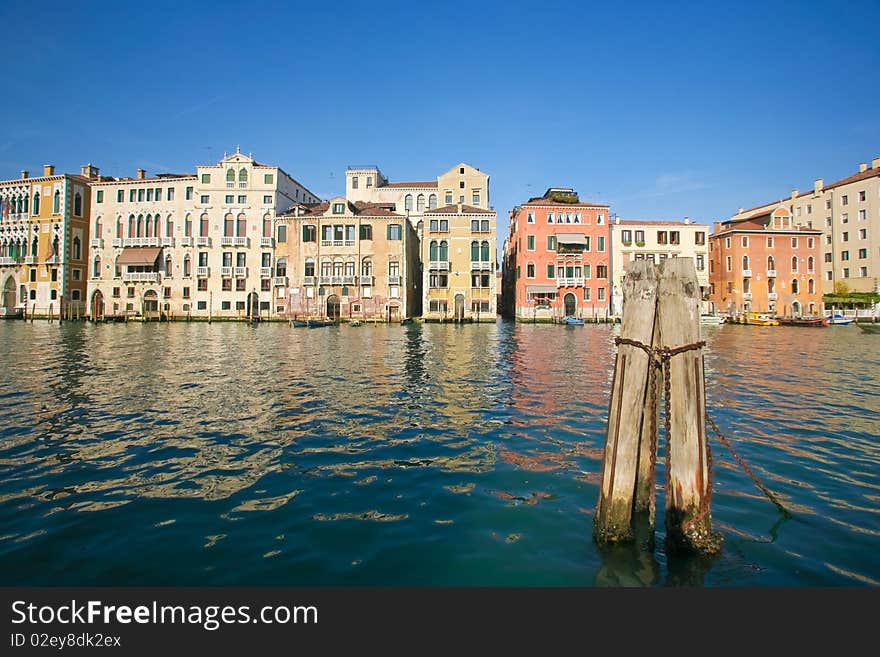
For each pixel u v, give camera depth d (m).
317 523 5.76
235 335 37.72
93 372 17.14
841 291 59.88
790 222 61.03
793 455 8.23
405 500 6.39
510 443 8.83
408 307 58.97
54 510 6.05
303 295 56.91
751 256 59.72
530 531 5.55
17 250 61.72
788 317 54.03
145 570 4.82
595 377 16.39
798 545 5.25
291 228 57.47
